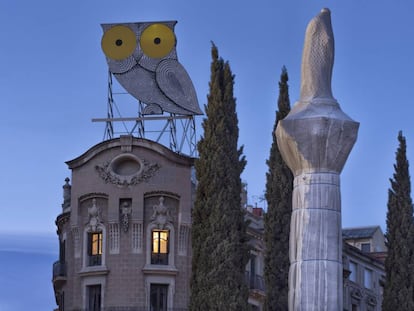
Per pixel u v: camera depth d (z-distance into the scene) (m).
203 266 53.44
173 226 71.31
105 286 70.44
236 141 55.59
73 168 73.12
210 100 56.06
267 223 55.50
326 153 32.91
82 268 71.38
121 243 70.88
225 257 53.19
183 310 70.19
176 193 71.50
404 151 63.31
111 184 71.56
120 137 71.94
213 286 52.81
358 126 33.16
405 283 61.12
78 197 72.50
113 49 77.12
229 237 53.72
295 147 33.09
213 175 54.66
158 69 76.44
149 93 76.12
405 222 62.06
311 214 32.78
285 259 54.66
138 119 75.44
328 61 34.06
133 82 76.44
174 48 76.81
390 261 61.91
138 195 71.19
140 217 70.81
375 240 100.56
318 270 32.41
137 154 71.88
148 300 69.94
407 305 60.69
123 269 70.38
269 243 55.22
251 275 73.56
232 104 56.06
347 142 33.00
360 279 88.25
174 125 75.62
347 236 101.00
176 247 71.19
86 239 71.94
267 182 56.09
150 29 77.19
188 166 72.25
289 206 55.25
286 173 55.62
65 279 72.38
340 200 33.09
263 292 74.19
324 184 32.94
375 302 90.62
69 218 73.38
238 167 55.41
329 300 32.25
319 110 33.31
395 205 62.59
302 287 32.44
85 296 70.94
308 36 34.25
